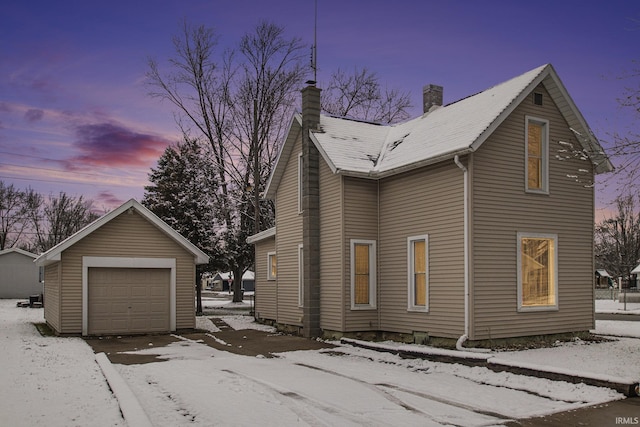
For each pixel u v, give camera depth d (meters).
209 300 48.00
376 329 17.14
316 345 16.28
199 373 11.39
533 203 15.20
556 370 10.31
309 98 18.70
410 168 15.63
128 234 19.66
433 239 15.23
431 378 11.19
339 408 8.62
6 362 12.66
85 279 18.88
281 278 20.67
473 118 15.38
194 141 33.31
